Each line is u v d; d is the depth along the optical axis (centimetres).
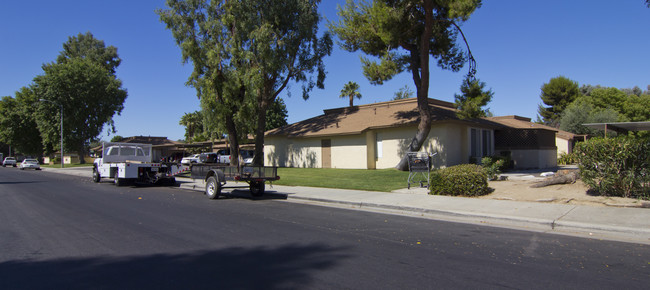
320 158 2805
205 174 1459
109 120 5153
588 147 1005
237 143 2744
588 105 4247
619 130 1427
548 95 5772
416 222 873
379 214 998
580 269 513
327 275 496
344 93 5144
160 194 1555
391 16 1842
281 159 3127
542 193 1103
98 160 2203
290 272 510
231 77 2450
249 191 1562
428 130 2016
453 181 1198
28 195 1502
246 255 596
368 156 2480
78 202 1273
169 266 541
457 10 1742
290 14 2545
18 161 8969
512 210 929
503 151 2527
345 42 2184
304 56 2627
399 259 568
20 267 540
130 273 510
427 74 1966
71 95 4822
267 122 5444
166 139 6372
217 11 2488
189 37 2500
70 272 516
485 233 747
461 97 1908
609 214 829
